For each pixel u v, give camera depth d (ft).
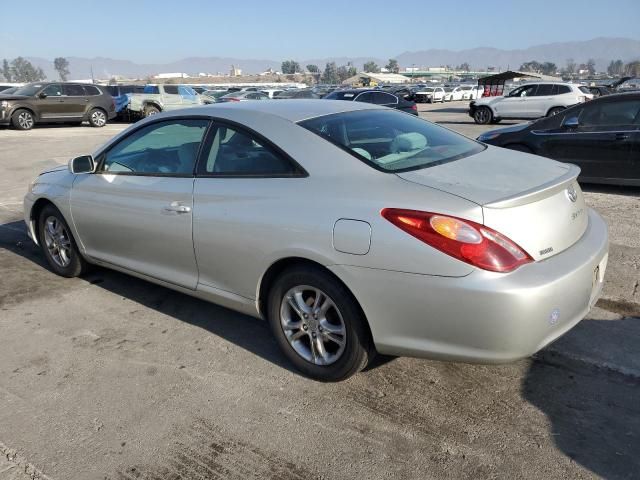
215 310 13.62
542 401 9.55
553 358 10.87
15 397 10.07
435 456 8.30
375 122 11.32
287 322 10.48
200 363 11.15
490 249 8.00
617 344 11.33
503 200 8.19
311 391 10.05
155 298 14.42
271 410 9.53
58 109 64.80
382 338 9.01
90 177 13.93
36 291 15.06
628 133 24.07
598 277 9.71
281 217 9.71
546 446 8.45
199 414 9.48
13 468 8.27
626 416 9.10
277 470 8.13
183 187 11.50
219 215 10.70
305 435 8.86
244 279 10.69
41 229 16.19
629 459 8.14
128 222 12.80
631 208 22.41
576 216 9.48
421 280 8.29
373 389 10.04
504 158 10.77
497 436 8.71
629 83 149.28
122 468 8.24
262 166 10.44
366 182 9.21
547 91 67.97
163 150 12.32
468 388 10.00
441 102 147.74
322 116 10.98
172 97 78.79
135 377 10.67
